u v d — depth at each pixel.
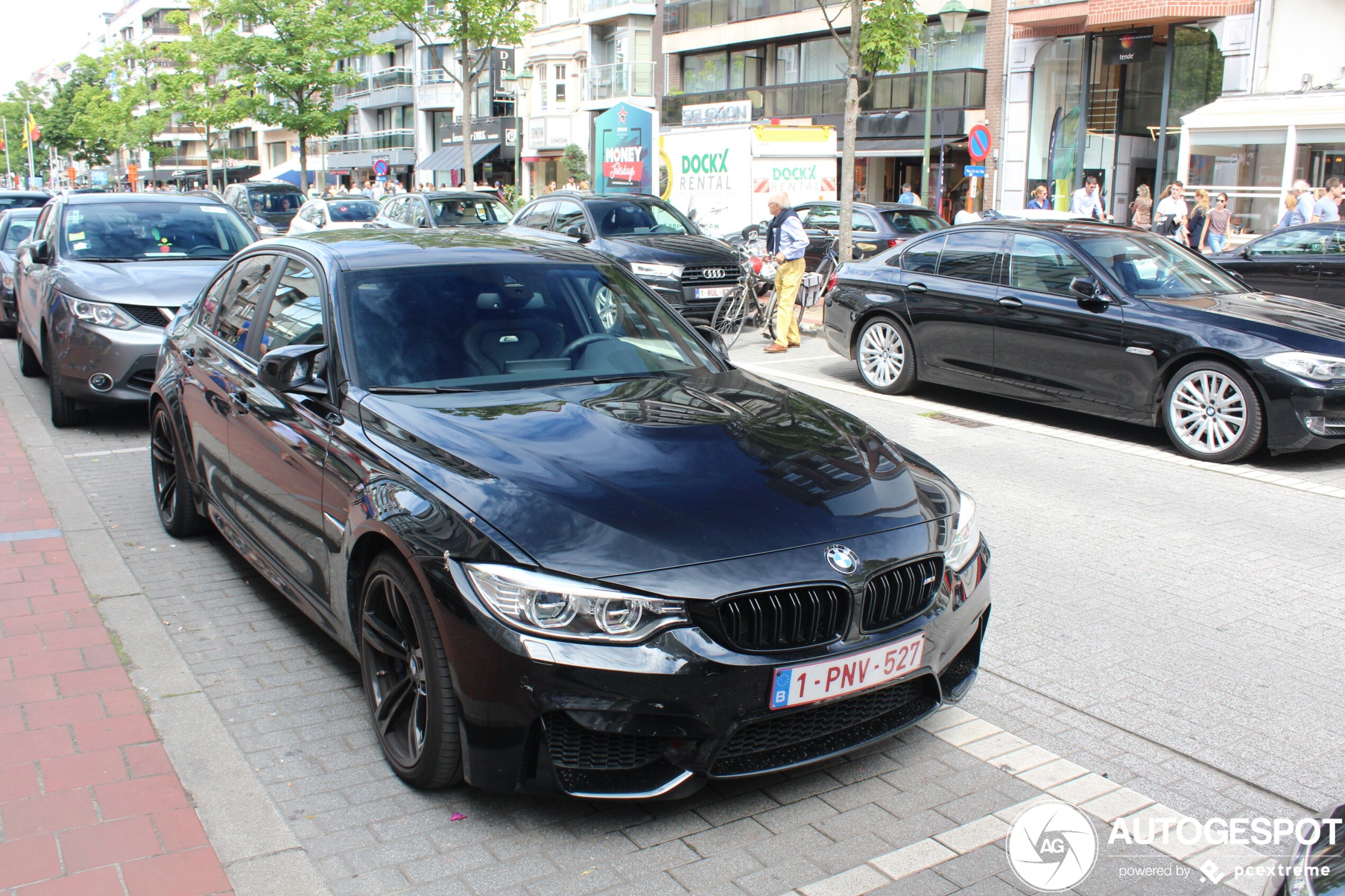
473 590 2.93
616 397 3.91
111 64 70.25
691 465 3.34
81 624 4.55
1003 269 9.34
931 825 3.16
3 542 5.61
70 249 8.83
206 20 39.72
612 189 26.28
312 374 4.02
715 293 13.38
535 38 50.16
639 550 2.93
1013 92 28.02
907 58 17.98
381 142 64.81
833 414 4.05
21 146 93.88
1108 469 7.63
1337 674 4.30
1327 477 7.48
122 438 8.21
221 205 9.82
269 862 2.92
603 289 4.69
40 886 2.79
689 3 38.69
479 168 54.00
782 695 2.95
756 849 3.03
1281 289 14.39
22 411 9.17
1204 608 5.01
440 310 4.23
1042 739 3.73
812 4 33.81
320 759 3.50
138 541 5.76
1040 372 8.91
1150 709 3.97
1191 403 7.98
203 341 5.32
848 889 2.86
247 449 4.52
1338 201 16.86
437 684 3.07
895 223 18.83
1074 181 27.22
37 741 3.54
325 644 4.46
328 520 3.72
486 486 3.16
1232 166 21.02
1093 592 5.20
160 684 4.00
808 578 2.99
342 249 4.57
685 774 2.93
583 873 2.91
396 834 3.08
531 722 2.88
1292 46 22.31
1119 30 25.30
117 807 3.16
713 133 21.98
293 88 39.09
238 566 5.38
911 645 3.18
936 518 3.41
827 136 22.00
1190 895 2.86
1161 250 9.09
